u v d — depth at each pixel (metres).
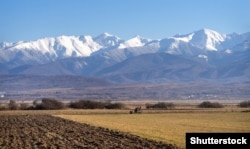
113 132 78.44
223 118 123.38
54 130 84.50
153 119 121.75
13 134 77.38
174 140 65.06
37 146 59.88
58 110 185.75
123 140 65.12
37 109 195.88
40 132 80.56
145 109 190.00
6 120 117.12
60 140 66.75
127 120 117.69
